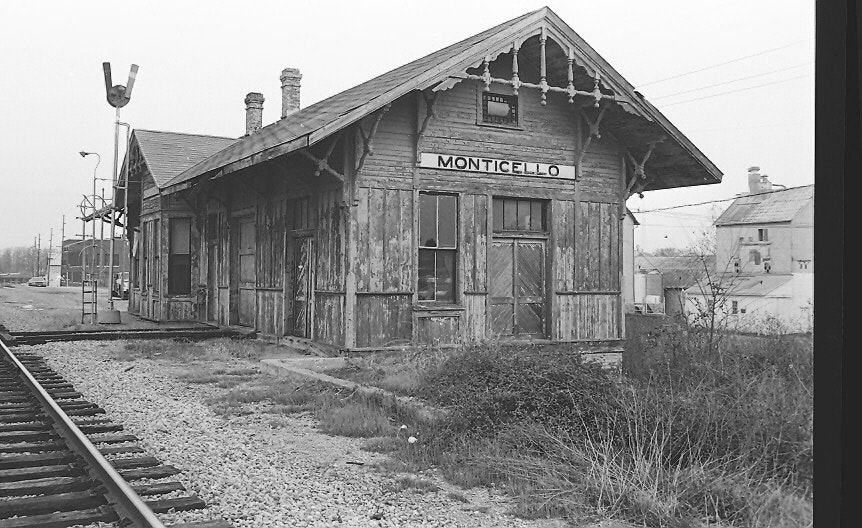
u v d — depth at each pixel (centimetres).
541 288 1480
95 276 2255
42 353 1462
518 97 1452
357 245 1291
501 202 1447
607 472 555
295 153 1388
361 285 1291
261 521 499
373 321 1298
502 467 629
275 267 1638
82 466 604
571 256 1490
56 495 527
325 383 1012
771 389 455
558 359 853
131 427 789
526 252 1470
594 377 795
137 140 2544
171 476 595
